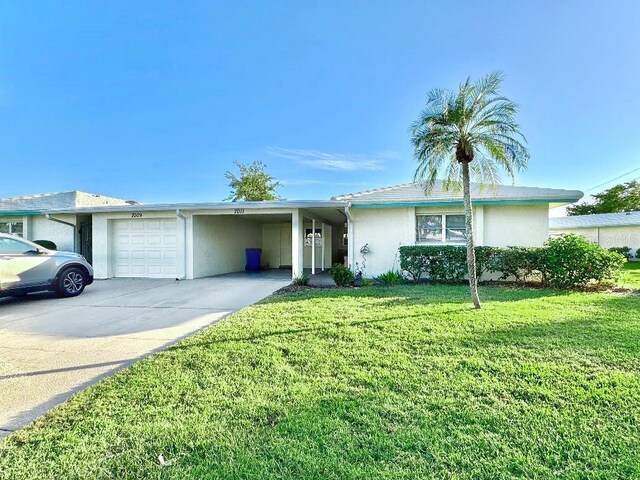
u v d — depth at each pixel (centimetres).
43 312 706
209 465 229
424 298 780
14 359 434
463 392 322
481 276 1079
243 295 883
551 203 1088
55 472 226
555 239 984
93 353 455
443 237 1153
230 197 2759
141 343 494
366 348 445
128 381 358
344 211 1198
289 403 307
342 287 991
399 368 379
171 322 616
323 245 1706
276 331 528
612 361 389
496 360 396
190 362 407
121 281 1170
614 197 3406
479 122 686
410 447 243
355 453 238
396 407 296
